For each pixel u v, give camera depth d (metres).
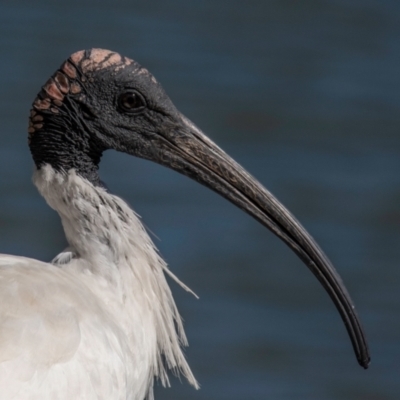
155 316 7.41
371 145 19.53
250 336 14.35
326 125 20.14
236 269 15.71
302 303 15.16
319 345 14.31
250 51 23.02
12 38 21.91
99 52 7.39
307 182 18.16
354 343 7.69
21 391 6.15
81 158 7.35
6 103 19.30
